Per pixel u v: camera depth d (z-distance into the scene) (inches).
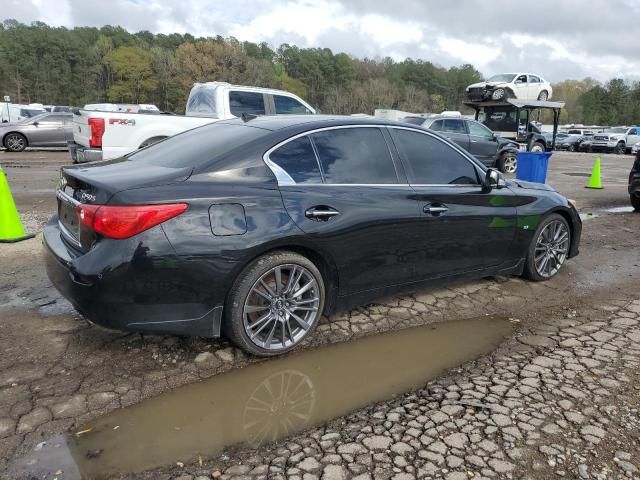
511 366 133.2
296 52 4244.6
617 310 175.0
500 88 743.1
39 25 4190.5
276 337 136.2
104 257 113.5
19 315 154.3
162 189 117.7
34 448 96.8
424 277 163.2
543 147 767.7
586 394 119.5
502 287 195.9
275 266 129.7
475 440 101.7
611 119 3732.8
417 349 142.3
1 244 228.7
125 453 96.4
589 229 308.7
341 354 138.4
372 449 98.8
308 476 90.9
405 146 160.4
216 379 123.6
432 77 4318.4
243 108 382.9
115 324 117.3
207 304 122.8
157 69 3718.0
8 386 116.8
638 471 93.7
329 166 142.9
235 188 125.1
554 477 91.7
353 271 144.8
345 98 3671.3
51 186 394.9
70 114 722.2
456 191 166.1
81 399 113.0
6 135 682.8
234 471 92.2
